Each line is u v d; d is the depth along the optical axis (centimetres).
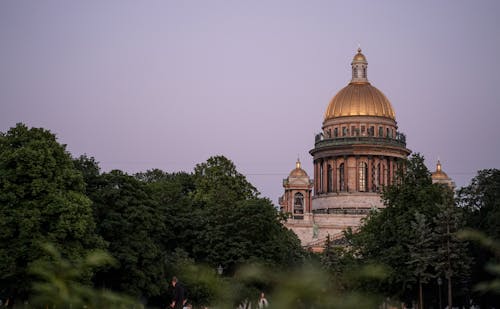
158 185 11919
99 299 1533
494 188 11244
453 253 9519
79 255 7788
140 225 9294
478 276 10312
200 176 15288
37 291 1488
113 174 9619
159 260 9488
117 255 8800
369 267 1345
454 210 9956
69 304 1494
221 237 10662
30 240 7581
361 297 1297
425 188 10844
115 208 9319
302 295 1252
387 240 10431
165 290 9319
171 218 10856
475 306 11100
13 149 8300
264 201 11019
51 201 7881
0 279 7494
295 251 13338
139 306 1688
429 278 9581
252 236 10838
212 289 1548
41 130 8638
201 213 11100
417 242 9612
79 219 7962
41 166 7975
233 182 14812
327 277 1281
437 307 10619
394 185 11512
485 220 10469
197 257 10925
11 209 7750
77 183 8444
